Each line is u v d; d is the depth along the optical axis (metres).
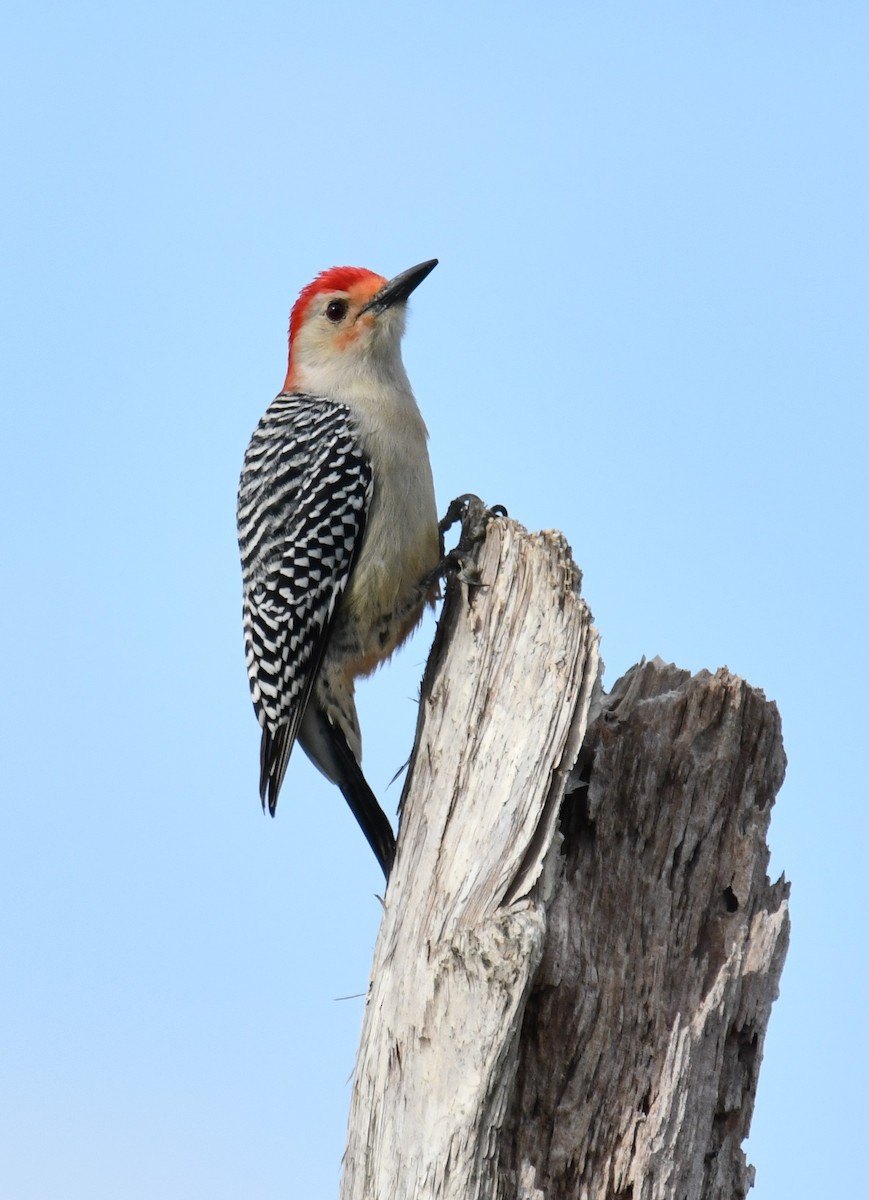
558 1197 8.71
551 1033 8.92
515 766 9.37
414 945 9.43
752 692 9.62
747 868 9.44
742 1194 9.07
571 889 9.23
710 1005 9.05
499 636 10.09
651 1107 8.87
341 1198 9.60
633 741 9.45
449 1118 8.58
